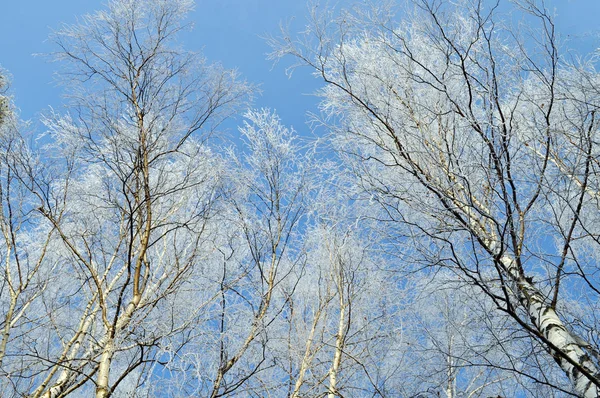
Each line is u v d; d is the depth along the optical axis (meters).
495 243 4.41
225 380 4.87
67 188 5.79
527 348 3.96
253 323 5.16
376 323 5.52
